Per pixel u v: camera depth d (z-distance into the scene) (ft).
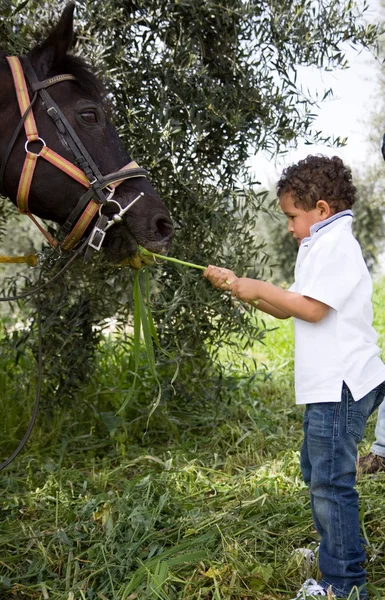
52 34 7.88
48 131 7.86
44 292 12.20
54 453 12.05
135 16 11.25
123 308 12.82
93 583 7.40
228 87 11.48
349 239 6.95
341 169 7.22
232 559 7.35
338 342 6.74
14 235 20.53
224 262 12.05
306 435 7.16
